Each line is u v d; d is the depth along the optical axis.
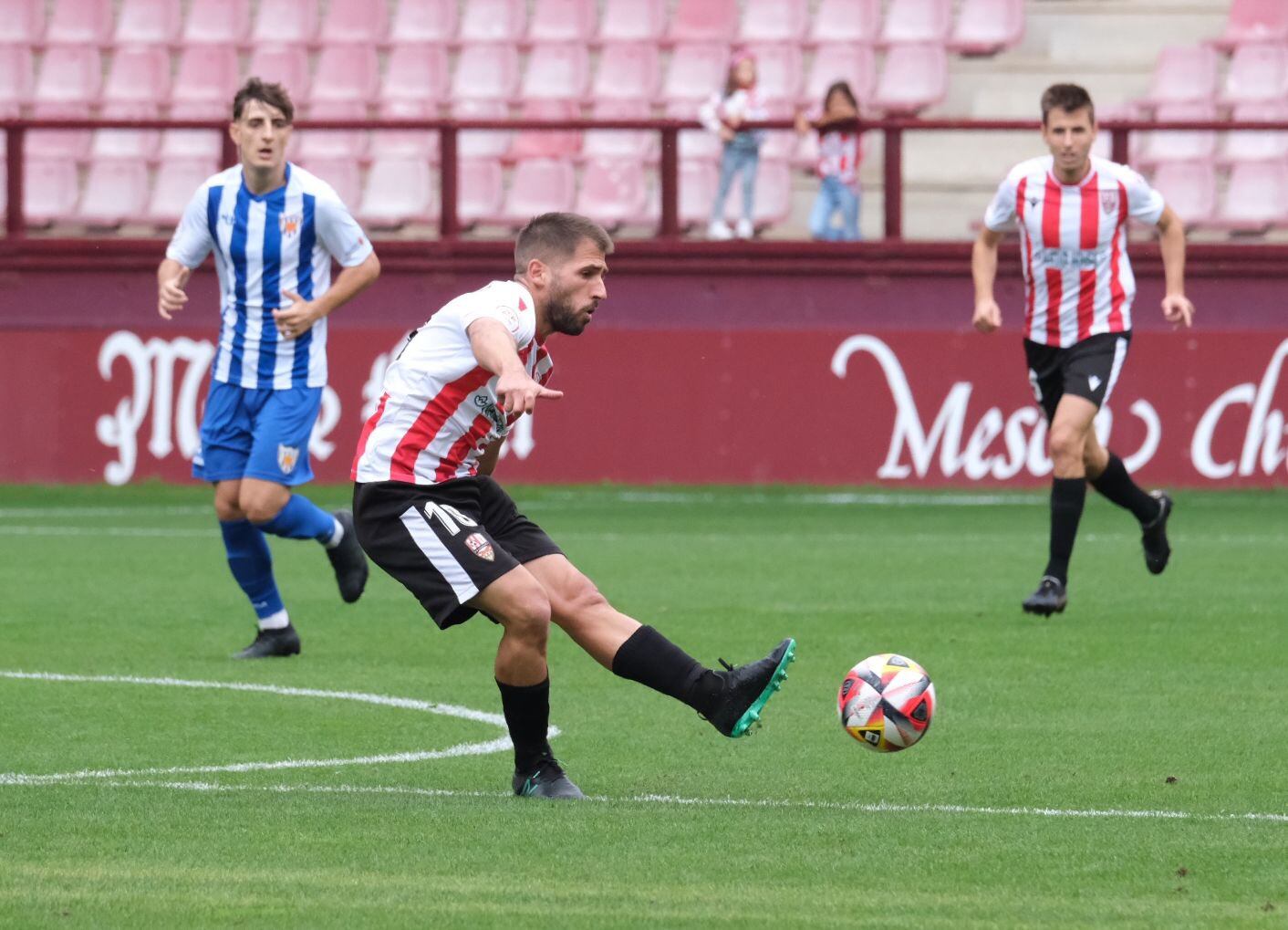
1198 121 57.16
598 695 25.27
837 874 15.46
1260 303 58.34
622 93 73.50
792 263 58.91
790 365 57.97
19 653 28.94
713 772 20.16
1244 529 47.94
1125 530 49.16
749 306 59.19
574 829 17.08
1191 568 40.31
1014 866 15.78
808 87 72.81
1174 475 57.28
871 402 57.84
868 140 72.38
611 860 15.92
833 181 60.00
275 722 23.16
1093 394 32.19
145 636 30.80
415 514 18.19
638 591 36.41
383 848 16.28
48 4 78.12
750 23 75.12
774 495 56.47
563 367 58.22
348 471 57.97
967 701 24.75
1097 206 32.34
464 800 18.42
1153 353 57.34
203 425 28.64
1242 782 19.59
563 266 18.25
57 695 25.09
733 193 68.31
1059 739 22.08
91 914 14.09
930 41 73.81
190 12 78.06
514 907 14.36
